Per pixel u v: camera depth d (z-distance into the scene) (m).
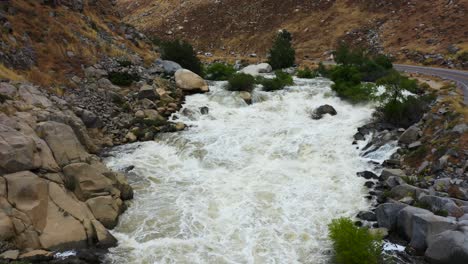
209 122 25.62
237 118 26.31
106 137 22.91
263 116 26.73
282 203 16.92
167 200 17.09
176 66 33.25
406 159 19.83
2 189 13.74
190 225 15.38
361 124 24.91
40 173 15.23
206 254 13.76
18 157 14.75
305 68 43.56
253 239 14.63
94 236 14.12
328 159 20.83
